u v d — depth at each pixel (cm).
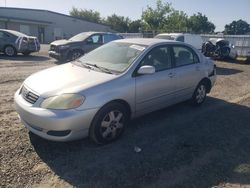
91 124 420
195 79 622
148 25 5316
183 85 587
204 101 716
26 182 346
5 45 1594
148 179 363
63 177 360
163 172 380
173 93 564
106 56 531
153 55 522
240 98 774
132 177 366
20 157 398
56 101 393
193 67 612
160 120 568
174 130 521
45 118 387
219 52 1747
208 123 565
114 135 456
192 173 381
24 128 491
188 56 616
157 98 523
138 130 512
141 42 549
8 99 669
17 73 1023
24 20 4488
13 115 558
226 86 930
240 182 366
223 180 368
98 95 414
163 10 5250
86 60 542
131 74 470
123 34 2831
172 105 600
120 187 345
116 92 436
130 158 412
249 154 442
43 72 495
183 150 444
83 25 5259
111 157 412
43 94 403
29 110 402
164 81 528
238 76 1152
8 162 384
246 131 534
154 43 540
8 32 1609
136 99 476
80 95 401
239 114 630
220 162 412
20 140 446
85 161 397
